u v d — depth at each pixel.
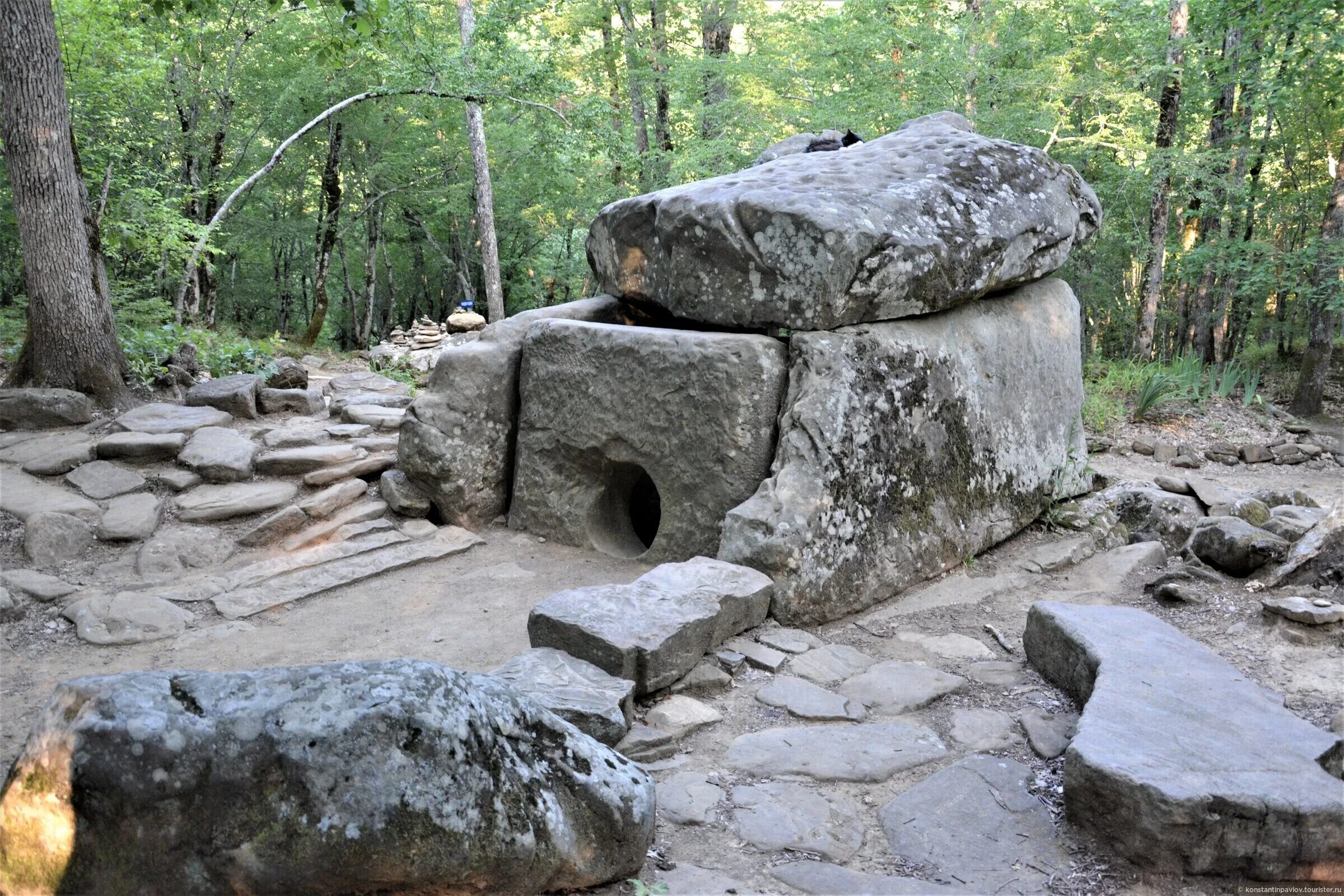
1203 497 6.64
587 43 21.83
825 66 15.52
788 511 4.74
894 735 3.54
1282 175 18.80
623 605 4.06
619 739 3.39
